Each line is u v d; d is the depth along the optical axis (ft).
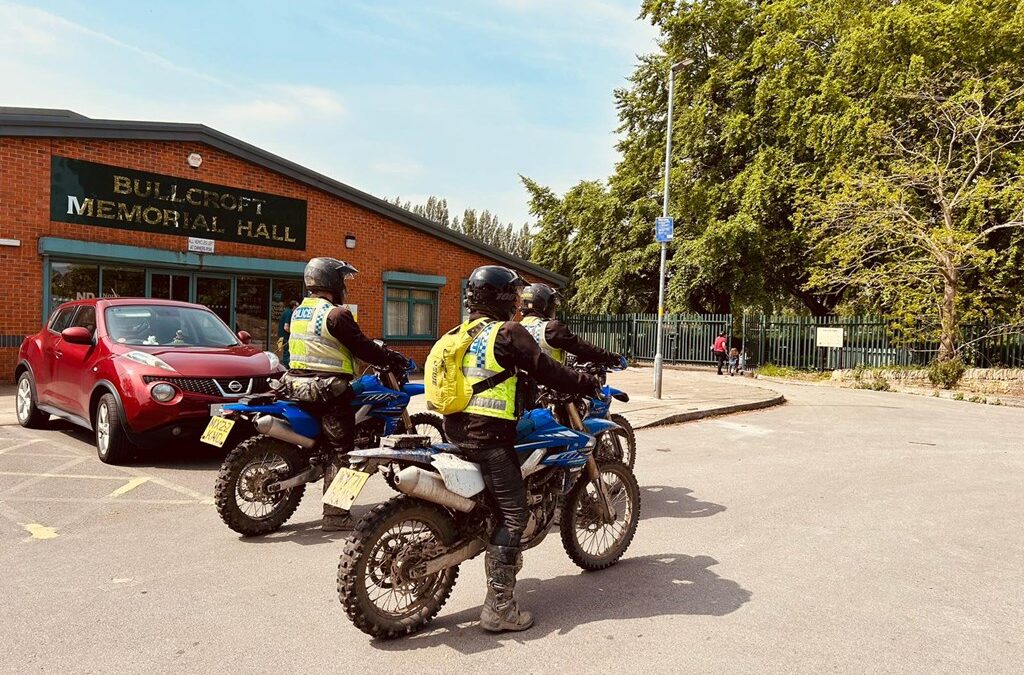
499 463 11.88
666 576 14.90
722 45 94.02
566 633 12.08
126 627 11.99
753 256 87.76
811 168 83.61
